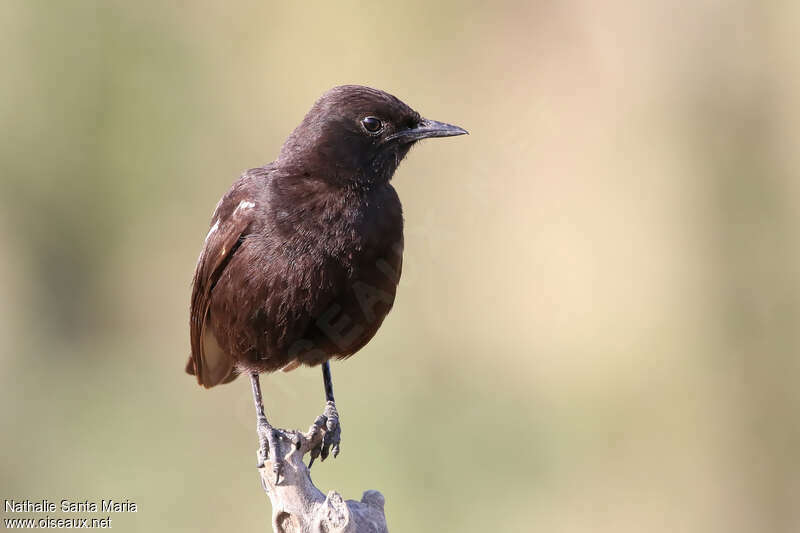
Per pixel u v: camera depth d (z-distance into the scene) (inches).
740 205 701.9
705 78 716.7
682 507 654.5
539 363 664.4
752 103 709.9
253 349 325.7
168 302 789.2
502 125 729.0
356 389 623.5
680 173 711.1
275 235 312.0
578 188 688.4
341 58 791.7
